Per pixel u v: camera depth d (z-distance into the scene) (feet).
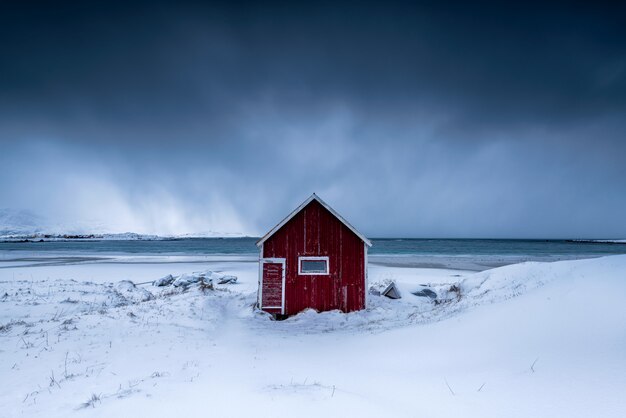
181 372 24.59
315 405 15.88
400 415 15.01
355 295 59.36
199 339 37.60
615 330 22.07
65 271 116.78
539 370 19.40
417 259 178.81
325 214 60.54
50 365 27.12
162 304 56.13
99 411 16.06
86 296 64.69
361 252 60.49
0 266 133.69
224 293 75.05
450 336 30.94
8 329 39.06
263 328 46.62
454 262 159.53
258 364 27.58
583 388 16.12
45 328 38.83
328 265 59.26
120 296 68.54
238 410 15.30
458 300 57.77
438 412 15.81
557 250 290.76
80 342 33.50
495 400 16.51
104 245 390.42
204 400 16.67
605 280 31.22
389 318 52.90
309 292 58.54
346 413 14.99
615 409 13.85
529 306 31.58
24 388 22.27
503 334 27.55
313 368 26.13
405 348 30.17
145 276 107.96
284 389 18.75
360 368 25.94
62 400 19.40
